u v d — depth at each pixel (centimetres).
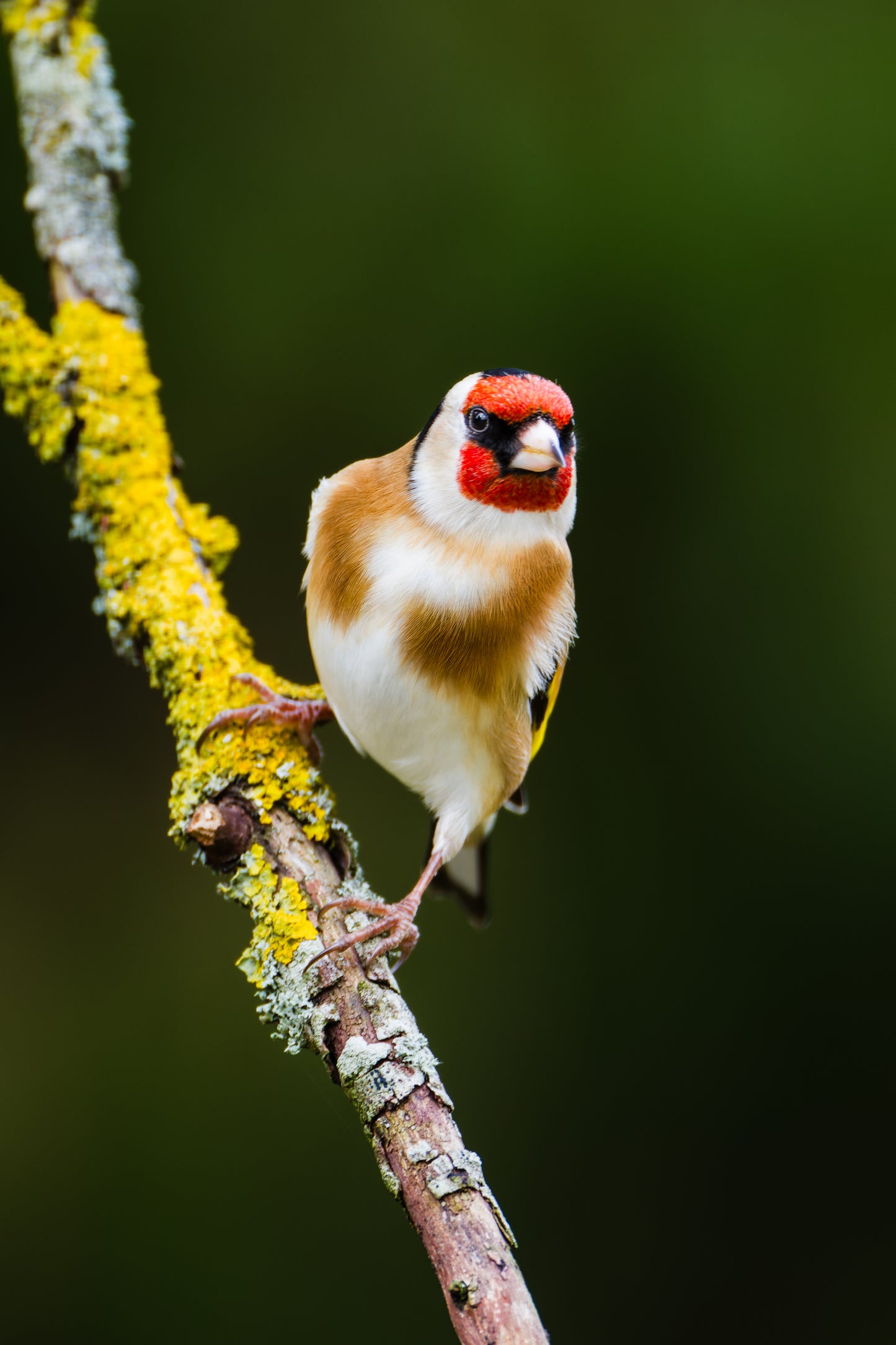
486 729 576
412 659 561
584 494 979
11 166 985
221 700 592
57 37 775
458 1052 880
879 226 984
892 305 978
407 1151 432
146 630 632
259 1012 491
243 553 991
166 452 691
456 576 559
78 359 698
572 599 607
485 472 557
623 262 988
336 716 597
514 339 988
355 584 569
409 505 573
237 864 538
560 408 566
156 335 999
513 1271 403
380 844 940
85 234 739
